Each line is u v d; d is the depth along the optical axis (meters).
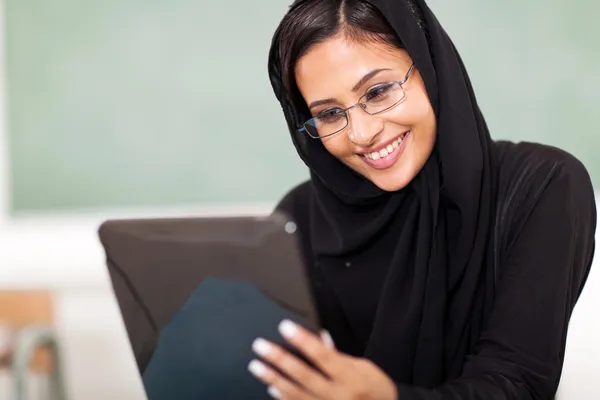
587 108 2.73
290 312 0.91
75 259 2.92
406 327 1.22
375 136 1.15
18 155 2.95
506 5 2.72
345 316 1.36
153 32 2.88
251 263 0.92
